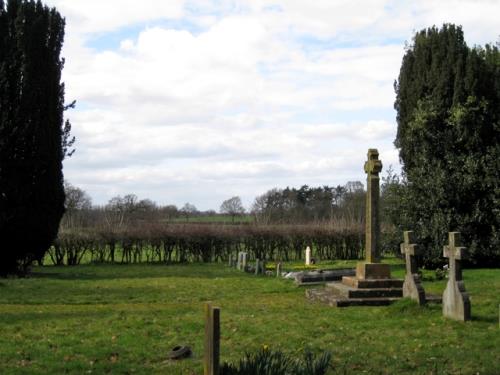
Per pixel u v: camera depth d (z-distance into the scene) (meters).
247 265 32.72
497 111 27.03
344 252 45.62
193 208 78.75
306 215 72.75
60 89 29.77
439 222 26.08
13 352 10.63
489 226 26.36
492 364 9.60
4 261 28.12
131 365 9.82
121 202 65.56
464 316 13.20
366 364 9.73
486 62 28.00
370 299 16.62
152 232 41.19
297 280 23.06
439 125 27.17
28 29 27.98
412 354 10.33
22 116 27.41
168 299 18.55
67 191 55.88
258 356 7.64
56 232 29.09
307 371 7.44
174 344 11.32
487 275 23.22
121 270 32.44
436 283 21.03
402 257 28.34
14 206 27.34
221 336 12.15
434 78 27.41
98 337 12.00
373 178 18.14
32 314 15.05
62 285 22.11
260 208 78.50
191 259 41.91
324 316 14.57
